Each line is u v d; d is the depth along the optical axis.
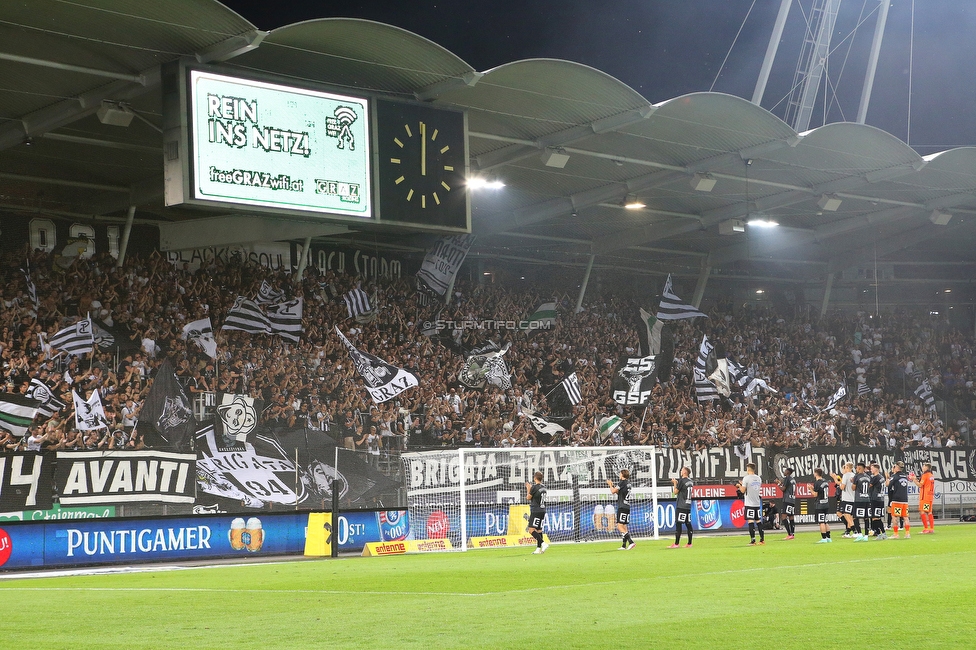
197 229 29.20
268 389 26.64
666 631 9.03
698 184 30.53
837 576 14.12
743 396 36.97
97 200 29.00
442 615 10.42
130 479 21.09
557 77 24.05
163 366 22.91
